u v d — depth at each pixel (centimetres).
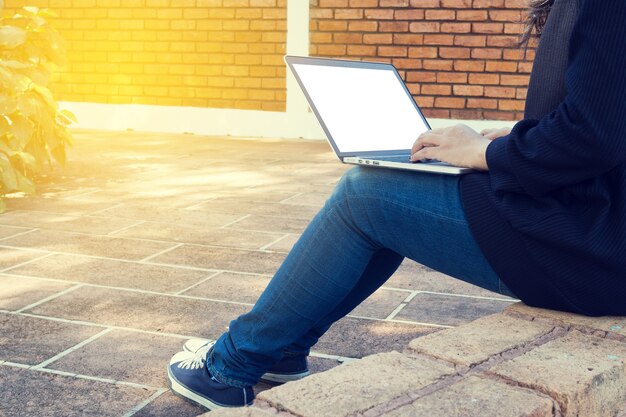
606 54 145
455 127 171
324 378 155
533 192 157
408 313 306
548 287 165
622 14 144
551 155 150
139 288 335
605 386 155
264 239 428
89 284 340
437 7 885
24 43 580
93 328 284
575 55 151
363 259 184
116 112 1015
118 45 1005
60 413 213
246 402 208
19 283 340
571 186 158
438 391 149
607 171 159
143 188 581
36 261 377
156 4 983
